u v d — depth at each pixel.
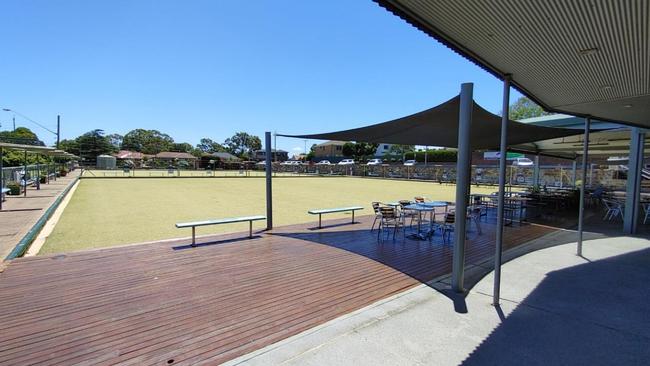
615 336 3.20
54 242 6.94
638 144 8.06
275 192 19.00
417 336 3.17
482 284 4.61
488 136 7.86
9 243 6.39
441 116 5.60
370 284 4.53
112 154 66.31
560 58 3.44
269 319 3.49
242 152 97.31
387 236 7.48
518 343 3.05
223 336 3.15
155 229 8.32
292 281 4.60
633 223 8.14
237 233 7.71
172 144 86.12
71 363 2.71
